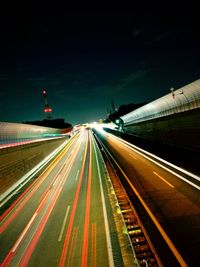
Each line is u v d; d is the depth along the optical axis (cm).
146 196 1959
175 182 2177
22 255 1447
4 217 2161
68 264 1274
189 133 3253
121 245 1370
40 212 2152
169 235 1295
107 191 2455
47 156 6009
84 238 1524
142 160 3556
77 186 2873
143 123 6181
